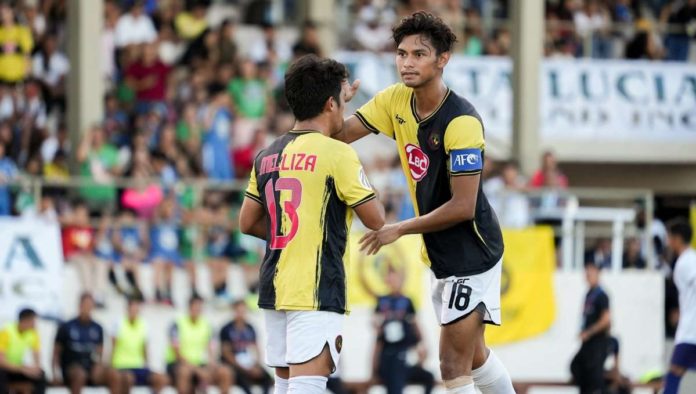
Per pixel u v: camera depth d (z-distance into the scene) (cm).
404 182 5322
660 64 6575
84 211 4681
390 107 2188
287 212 2089
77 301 4647
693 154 6594
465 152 2105
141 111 5484
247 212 2172
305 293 2072
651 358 5381
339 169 2081
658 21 6838
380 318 4794
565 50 6525
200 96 5384
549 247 5206
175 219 4794
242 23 6297
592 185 6888
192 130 5197
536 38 6091
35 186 4703
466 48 6284
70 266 4644
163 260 4741
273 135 5453
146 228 4747
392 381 4762
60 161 5150
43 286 4597
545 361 5209
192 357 4553
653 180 6900
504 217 5219
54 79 5569
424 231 2125
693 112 6606
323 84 2120
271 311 2141
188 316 4584
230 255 4841
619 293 5353
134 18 5803
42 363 4616
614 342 4984
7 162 4859
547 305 5206
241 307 4600
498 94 6250
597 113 6450
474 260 2184
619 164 6869
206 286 4788
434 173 2155
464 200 2105
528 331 5184
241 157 5288
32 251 4597
